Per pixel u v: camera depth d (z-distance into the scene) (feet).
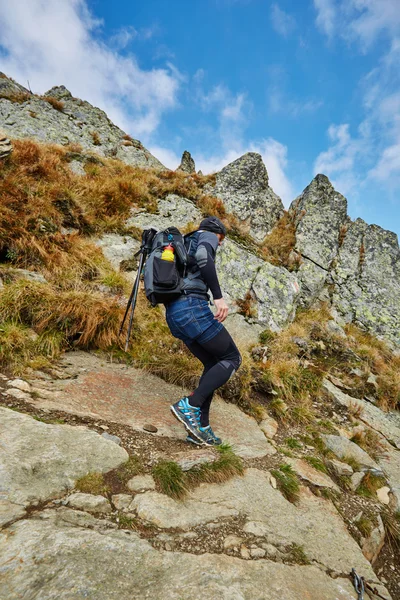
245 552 6.95
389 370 23.49
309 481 11.00
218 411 14.19
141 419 11.15
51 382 11.80
